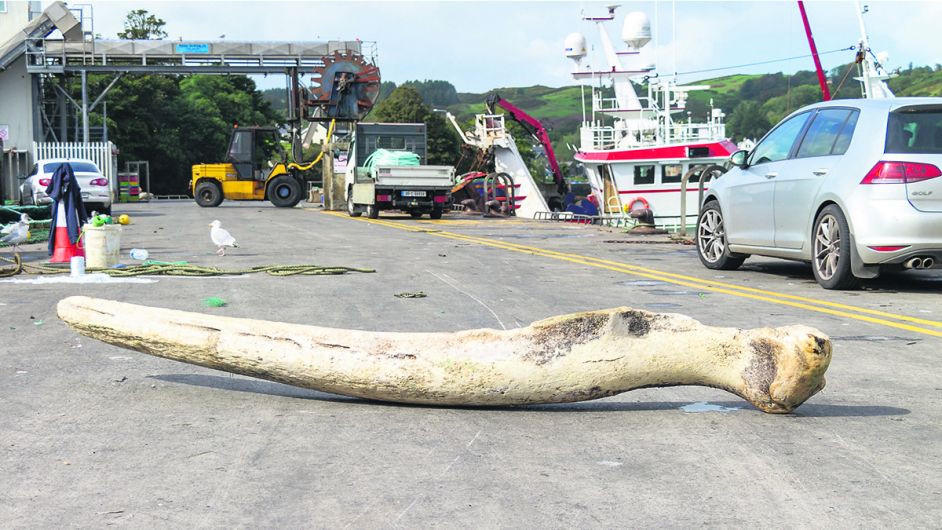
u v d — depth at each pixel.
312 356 4.43
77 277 10.30
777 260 12.91
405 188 27.36
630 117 36.91
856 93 98.06
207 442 3.97
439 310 7.83
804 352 4.22
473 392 4.34
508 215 32.97
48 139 51.47
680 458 3.77
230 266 12.00
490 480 3.50
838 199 9.09
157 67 46.88
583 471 3.60
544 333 4.36
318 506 3.22
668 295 8.93
